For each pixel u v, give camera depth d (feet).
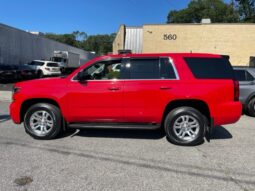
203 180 13.89
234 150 18.72
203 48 89.92
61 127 21.03
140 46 104.42
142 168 15.31
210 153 18.04
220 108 19.06
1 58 89.71
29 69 85.56
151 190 12.74
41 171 14.65
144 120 19.77
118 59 20.08
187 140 19.48
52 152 17.71
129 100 19.51
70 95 19.94
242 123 27.81
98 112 19.89
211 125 19.27
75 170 14.87
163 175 14.43
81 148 18.67
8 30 93.81
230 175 14.56
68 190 12.63
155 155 17.51
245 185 13.39
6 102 40.70
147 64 19.83
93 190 12.66
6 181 13.42
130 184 13.32
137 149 18.65
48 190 12.60
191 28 90.07
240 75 31.81
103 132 22.94
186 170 15.14
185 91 19.06
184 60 19.65
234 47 88.17
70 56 129.90
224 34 88.43
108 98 19.66
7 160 16.16
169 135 19.67
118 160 16.48
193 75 19.35
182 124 19.57
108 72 20.04
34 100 20.94
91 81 19.92
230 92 19.17
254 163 16.34
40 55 121.70
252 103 31.35
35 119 20.71
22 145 19.11
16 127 24.29
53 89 20.17
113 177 14.07
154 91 19.30
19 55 102.22
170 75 19.51
